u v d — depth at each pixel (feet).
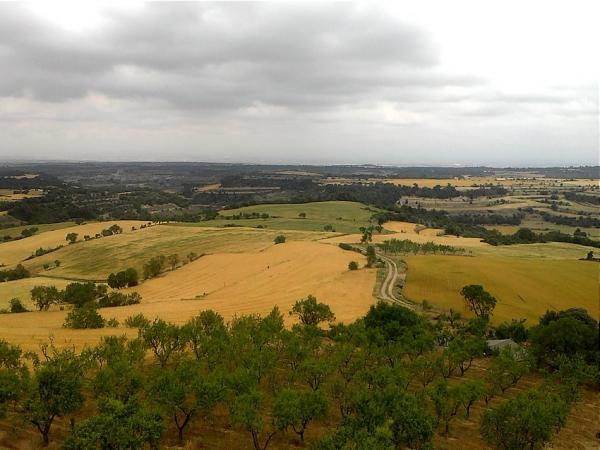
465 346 181.78
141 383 122.01
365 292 331.36
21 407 112.57
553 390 160.76
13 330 213.87
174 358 159.43
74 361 121.19
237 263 429.38
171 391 112.68
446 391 135.13
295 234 553.64
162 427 102.42
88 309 228.43
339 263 413.18
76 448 93.76
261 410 131.64
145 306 295.69
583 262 419.54
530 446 122.83
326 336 213.25
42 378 106.01
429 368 164.55
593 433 138.21
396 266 403.34
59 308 307.99
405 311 224.94
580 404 161.68
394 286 345.10
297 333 189.37
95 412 117.19
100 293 326.24
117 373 122.93
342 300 312.29
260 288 350.02
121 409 101.30
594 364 187.32
